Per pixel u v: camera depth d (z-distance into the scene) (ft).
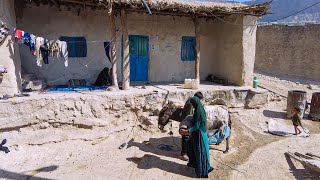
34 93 27.73
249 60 36.60
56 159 22.43
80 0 28.12
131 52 37.99
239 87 35.70
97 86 33.32
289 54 57.16
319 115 32.53
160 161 22.56
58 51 27.25
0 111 23.63
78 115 26.55
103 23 35.47
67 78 34.81
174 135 27.86
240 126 30.94
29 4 31.86
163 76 40.40
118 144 25.72
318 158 22.80
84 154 23.52
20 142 23.75
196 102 20.08
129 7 29.63
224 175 20.56
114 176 20.17
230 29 38.60
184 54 41.27
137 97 29.35
